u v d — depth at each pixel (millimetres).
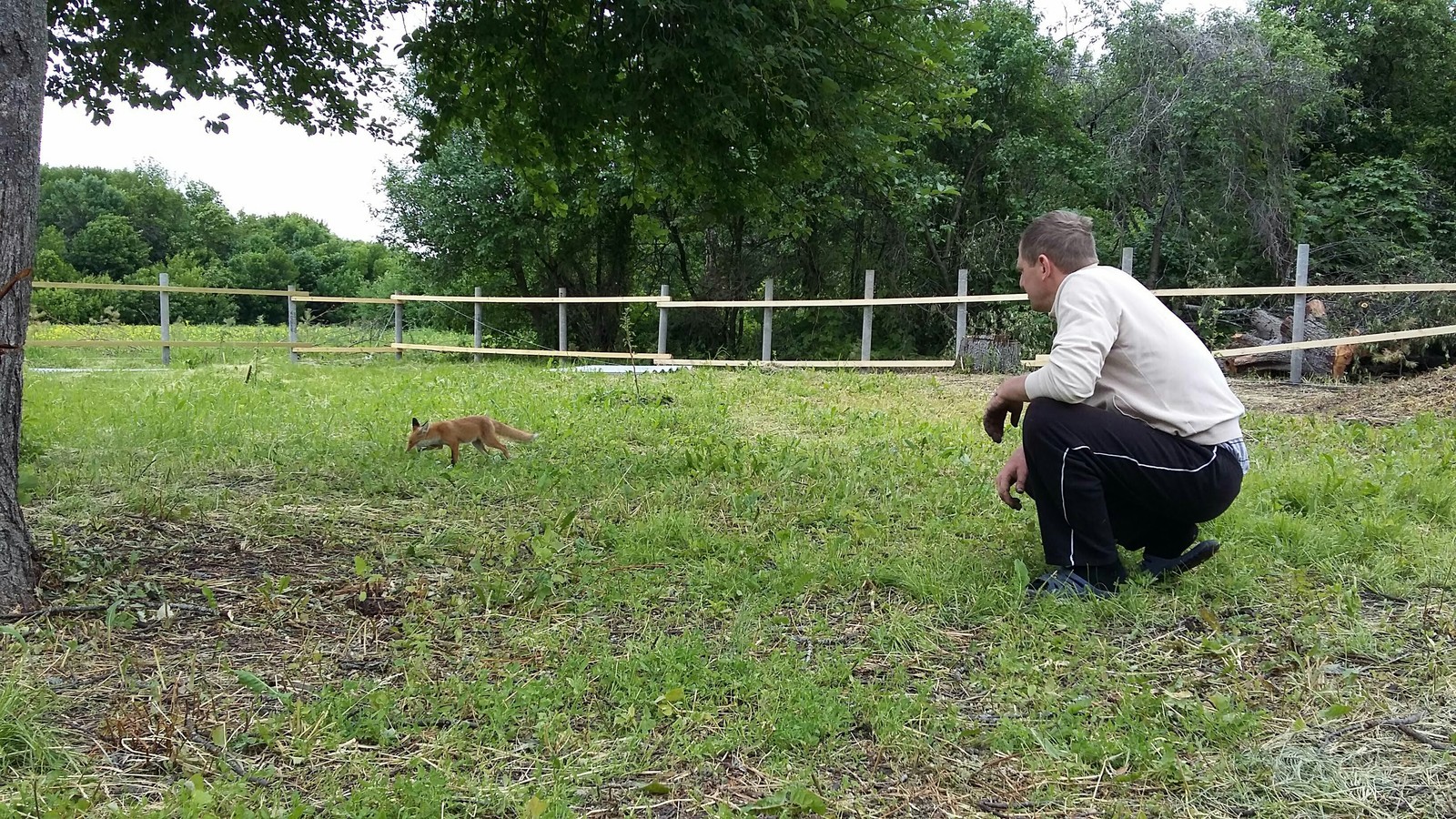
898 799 2014
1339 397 8484
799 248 18094
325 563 3512
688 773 2102
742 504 4355
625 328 14648
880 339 17844
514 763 2129
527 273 20500
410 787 1959
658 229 6801
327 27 5891
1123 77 16344
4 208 2865
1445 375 8422
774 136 5738
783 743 2211
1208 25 15773
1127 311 2986
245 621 2916
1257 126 15328
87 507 4113
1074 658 2676
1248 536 3738
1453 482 4441
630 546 3680
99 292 34875
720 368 13664
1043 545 3305
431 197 18375
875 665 2676
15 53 2855
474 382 10414
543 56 5590
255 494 4547
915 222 16109
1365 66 19453
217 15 5531
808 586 3254
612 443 6227
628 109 5324
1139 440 2977
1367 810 1951
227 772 2037
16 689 2266
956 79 6684
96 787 1971
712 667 2613
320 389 9539
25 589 2938
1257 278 16078
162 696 2395
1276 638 2816
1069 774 2098
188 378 10422
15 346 2732
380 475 4988
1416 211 15867
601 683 2508
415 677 2518
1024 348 12242
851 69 5602
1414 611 2996
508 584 3271
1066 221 3104
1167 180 15625
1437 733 2238
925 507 4344
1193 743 2207
